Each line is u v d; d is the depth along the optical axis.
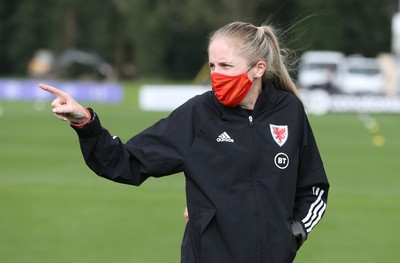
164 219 27.77
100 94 98.44
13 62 190.25
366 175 39.09
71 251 22.94
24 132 58.16
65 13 189.38
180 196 32.59
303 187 11.41
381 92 91.94
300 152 11.25
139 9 181.75
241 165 10.73
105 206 30.03
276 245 10.69
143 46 183.88
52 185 34.75
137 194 32.88
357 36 166.88
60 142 51.62
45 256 22.28
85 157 10.75
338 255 22.92
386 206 30.73
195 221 10.81
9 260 21.77
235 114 10.91
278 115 11.08
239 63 10.84
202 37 185.25
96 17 192.88
